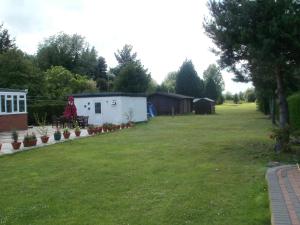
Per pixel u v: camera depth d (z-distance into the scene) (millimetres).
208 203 7387
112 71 83500
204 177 9805
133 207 7270
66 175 10508
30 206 7508
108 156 13961
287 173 9602
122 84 61344
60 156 14289
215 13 14461
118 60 91000
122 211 7039
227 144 17062
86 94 34312
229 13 13727
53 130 28188
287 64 13789
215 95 90562
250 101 124625
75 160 13188
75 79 57625
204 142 18094
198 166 11484
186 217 6598
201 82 78812
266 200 7270
